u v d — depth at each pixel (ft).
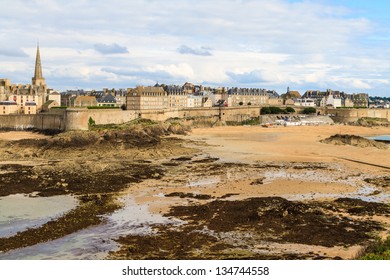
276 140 539.70
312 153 425.69
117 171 325.21
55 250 168.14
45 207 229.66
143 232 187.11
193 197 248.32
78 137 429.79
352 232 186.09
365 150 437.17
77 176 303.07
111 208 224.33
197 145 486.79
